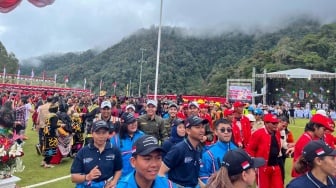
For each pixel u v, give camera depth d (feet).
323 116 15.90
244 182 8.05
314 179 10.07
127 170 17.07
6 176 16.08
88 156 13.80
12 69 294.25
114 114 32.96
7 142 16.19
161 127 23.18
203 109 33.14
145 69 344.49
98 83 365.61
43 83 233.35
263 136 19.75
